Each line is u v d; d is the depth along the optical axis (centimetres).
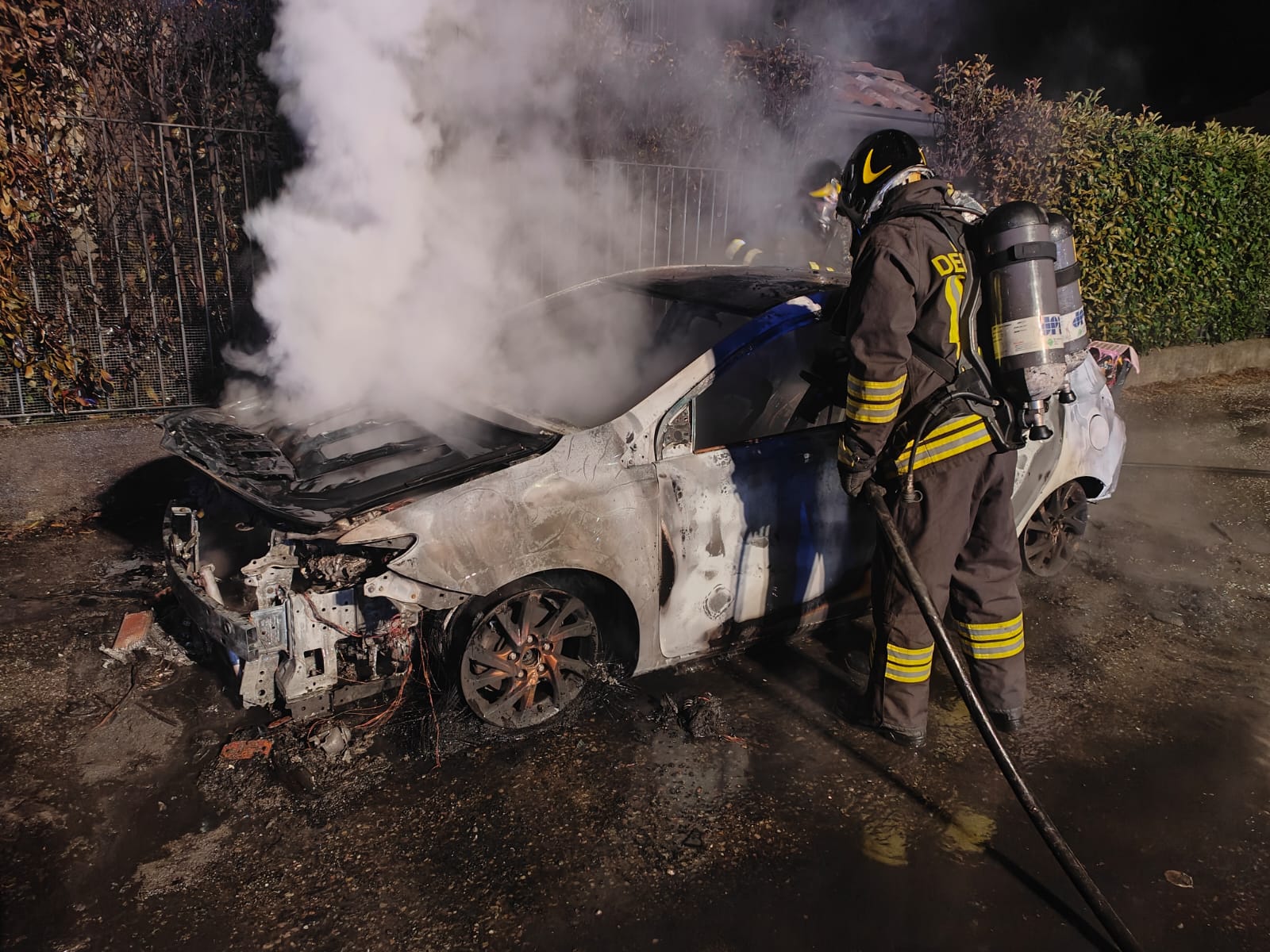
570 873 246
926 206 273
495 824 263
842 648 371
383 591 262
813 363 343
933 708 333
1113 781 294
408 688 317
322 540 271
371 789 276
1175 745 315
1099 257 793
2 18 427
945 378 276
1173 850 262
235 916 229
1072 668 363
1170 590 439
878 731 314
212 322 517
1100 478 419
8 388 472
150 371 508
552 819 266
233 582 325
